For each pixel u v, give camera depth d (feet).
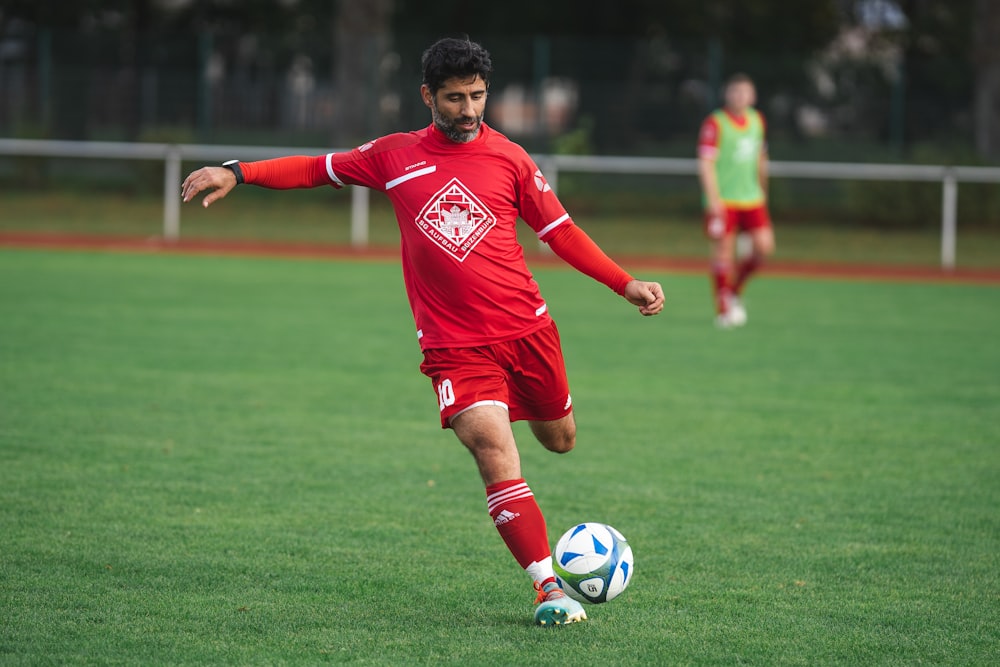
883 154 288.30
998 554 59.72
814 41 408.87
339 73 306.14
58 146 225.35
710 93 294.25
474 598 52.08
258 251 220.64
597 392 102.06
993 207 273.13
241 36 315.17
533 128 300.40
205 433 84.02
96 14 378.32
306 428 86.53
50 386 98.43
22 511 64.03
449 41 49.49
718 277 143.33
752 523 64.80
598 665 44.39
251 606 50.42
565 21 398.42
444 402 50.90
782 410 95.61
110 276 176.14
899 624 49.49
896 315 154.81
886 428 89.51
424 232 51.06
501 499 49.47
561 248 52.08
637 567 56.95
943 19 410.52
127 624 47.98
